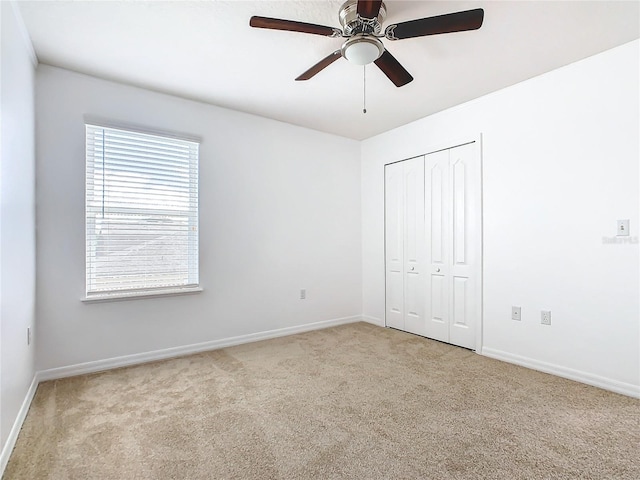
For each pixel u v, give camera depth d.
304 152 3.88
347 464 1.56
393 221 4.00
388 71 2.16
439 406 2.10
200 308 3.17
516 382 2.45
